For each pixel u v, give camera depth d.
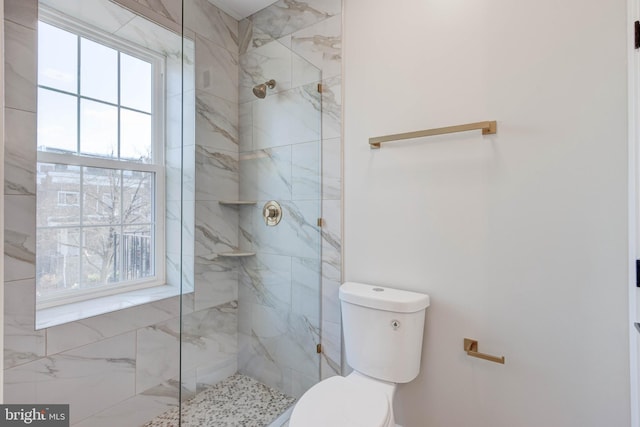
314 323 1.71
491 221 1.26
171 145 1.92
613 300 1.05
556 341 1.15
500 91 1.24
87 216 1.66
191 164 1.65
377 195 1.54
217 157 1.69
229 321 1.66
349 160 1.62
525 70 1.19
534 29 1.17
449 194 1.35
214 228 1.64
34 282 1.30
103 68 1.73
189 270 1.60
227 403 1.58
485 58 1.27
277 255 1.76
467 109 1.31
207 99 1.66
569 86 1.11
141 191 1.89
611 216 1.05
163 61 1.96
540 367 1.18
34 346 1.29
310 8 1.74
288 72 1.74
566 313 1.13
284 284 1.75
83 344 1.42
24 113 1.28
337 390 1.18
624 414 1.04
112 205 1.76
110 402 1.51
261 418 1.59
